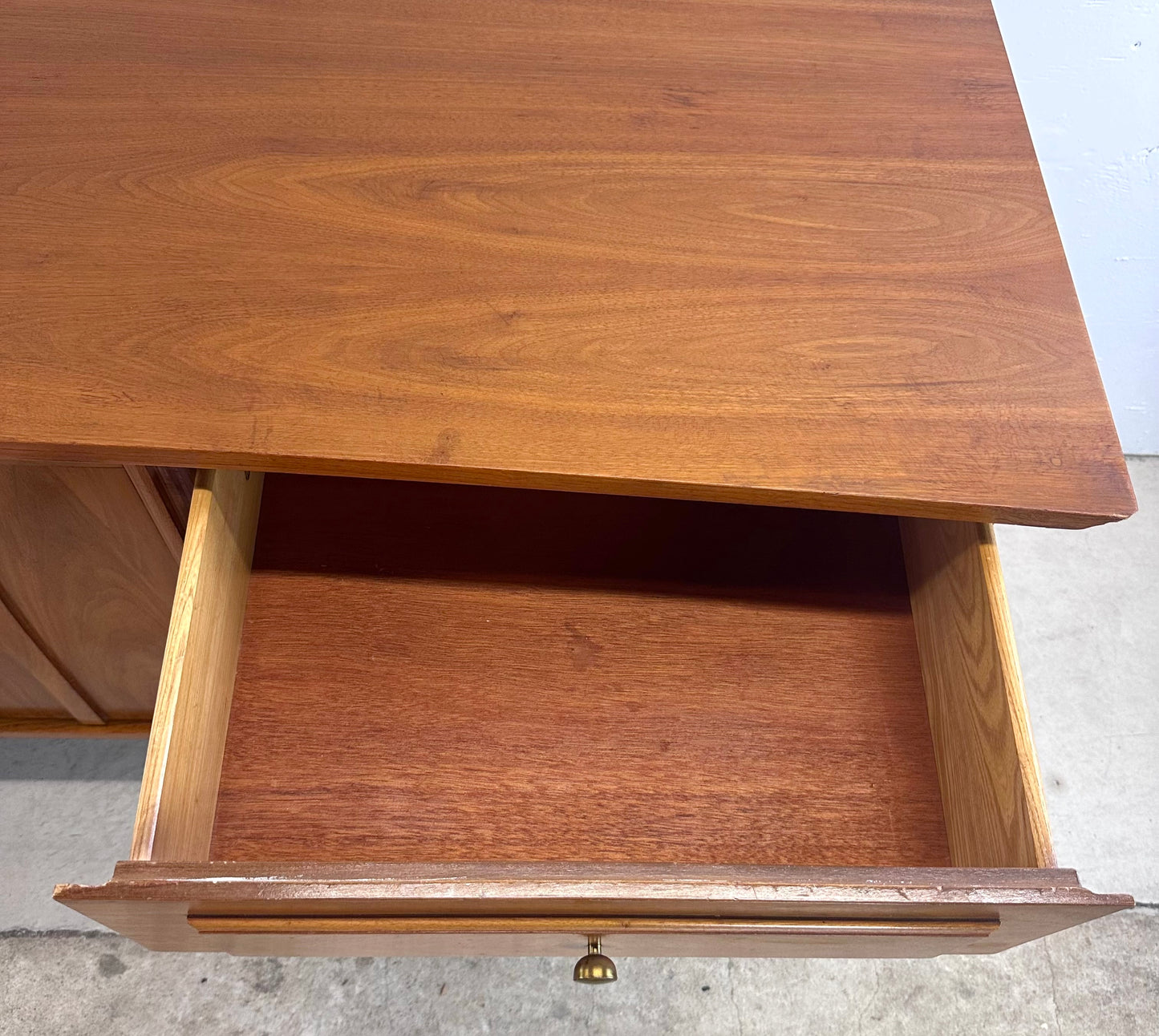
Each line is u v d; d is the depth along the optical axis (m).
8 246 0.70
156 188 0.74
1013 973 1.18
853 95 0.86
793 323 0.72
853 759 0.78
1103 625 1.45
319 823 0.73
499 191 0.77
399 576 0.83
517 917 0.59
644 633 0.82
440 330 0.69
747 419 0.67
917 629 0.83
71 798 1.20
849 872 0.55
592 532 0.87
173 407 0.64
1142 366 1.47
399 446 0.64
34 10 0.84
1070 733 1.36
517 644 0.81
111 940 1.13
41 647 0.94
